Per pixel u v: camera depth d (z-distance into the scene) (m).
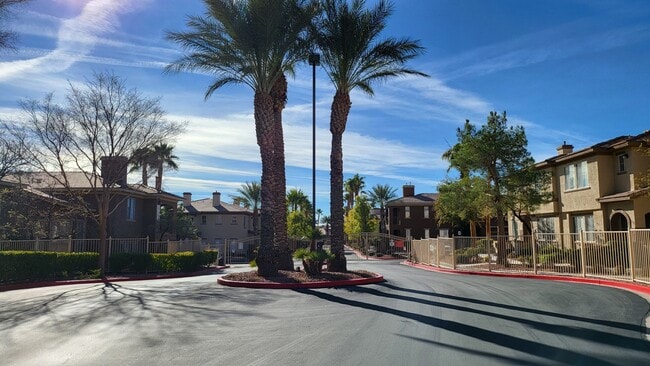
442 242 27.72
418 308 11.89
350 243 81.62
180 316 10.91
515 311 11.30
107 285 19.84
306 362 6.88
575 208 27.92
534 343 7.97
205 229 57.38
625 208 23.97
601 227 25.50
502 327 9.35
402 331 9.03
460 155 27.52
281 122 22.84
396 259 45.34
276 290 16.38
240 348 7.77
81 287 19.02
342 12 20.53
